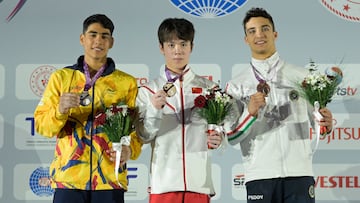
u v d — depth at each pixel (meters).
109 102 5.64
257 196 5.61
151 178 5.59
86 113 5.59
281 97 5.78
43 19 6.63
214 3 6.61
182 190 5.46
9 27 6.62
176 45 5.64
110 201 5.46
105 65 5.77
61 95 5.45
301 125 5.71
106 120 5.41
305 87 5.62
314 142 6.52
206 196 5.54
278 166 5.59
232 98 5.73
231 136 5.75
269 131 5.70
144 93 5.73
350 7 6.59
